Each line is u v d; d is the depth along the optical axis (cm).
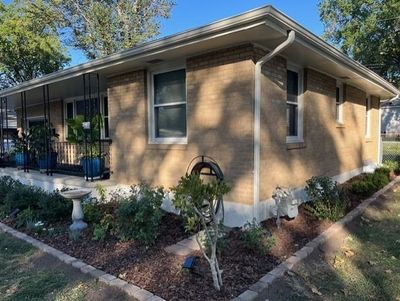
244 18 385
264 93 495
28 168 898
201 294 300
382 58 2147
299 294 316
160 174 610
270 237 412
